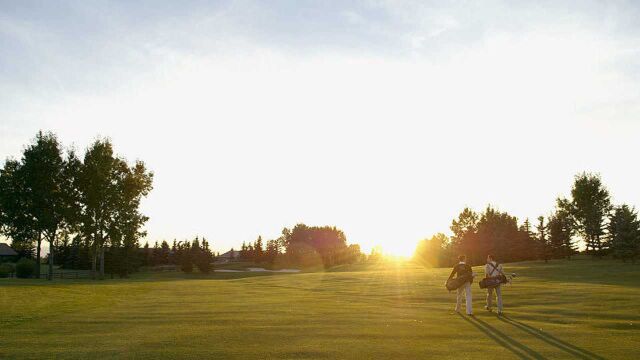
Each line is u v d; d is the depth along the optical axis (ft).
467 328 41.75
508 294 77.00
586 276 119.65
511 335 38.19
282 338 36.35
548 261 215.51
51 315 51.34
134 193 223.71
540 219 256.93
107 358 29.40
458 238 285.02
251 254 547.49
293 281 134.62
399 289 95.35
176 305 63.77
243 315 51.29
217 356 29.96
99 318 48.73
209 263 334.85
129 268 290.76
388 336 37.35
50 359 29.12
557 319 48.06
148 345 33.50
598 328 42.32
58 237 216.74
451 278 53.47
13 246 221.46
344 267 300.20
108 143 217.77
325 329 40.86
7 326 42.98
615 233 199.93
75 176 213.05
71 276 249.14
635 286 85.87
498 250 258.37
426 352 31.37
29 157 208.74
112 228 213.87
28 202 208.44
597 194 230.89
